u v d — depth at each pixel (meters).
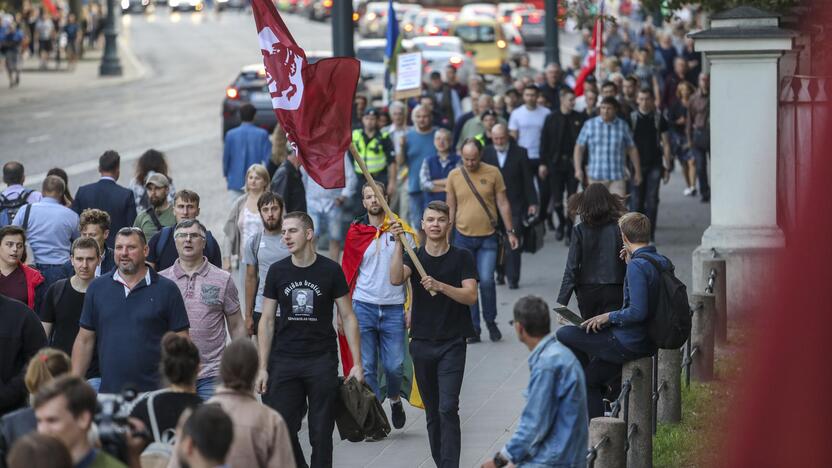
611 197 31.02
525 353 42.59
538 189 65.12
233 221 43.84
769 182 43.84
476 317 44.53
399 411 33.72
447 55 131.00
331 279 26.97
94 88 175.25
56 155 103.12
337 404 27.25
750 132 43.94
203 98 159.38
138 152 105.75
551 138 64.81
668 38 114.69
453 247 28.50
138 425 17.36
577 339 27.91
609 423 22.98
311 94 30.75
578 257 31.03
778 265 4.68
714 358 37.62
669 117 82.69
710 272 40.09
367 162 56.50
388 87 83.19
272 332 27.20
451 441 27.42
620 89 79.94
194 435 14.34
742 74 43.94
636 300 26.95
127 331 25.69
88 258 28.72
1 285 32.16
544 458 19.06
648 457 27.41
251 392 18.86
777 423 4.57
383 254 33.06
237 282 53.22
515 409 35.22
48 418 14.55
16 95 163.12
